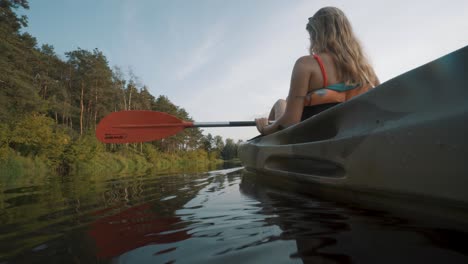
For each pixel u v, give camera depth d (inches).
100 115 1096.2
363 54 63.1
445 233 25.8
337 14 62.3
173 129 110.3
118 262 24.2
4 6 578.2
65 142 664.4
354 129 42.2
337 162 43.8
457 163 24.1
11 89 564.4
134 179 133.6
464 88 25.4
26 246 29.6
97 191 83.6
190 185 88.2
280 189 63.9
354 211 37.1
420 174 28.0
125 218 41.8
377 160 34.8
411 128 29.9
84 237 32.3
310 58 60.2
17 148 601.3
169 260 23.9
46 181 158.2
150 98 1601.9
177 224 36.4
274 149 73.1
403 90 33.1
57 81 1002.7
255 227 32.7
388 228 28.5
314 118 53.7
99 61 1037.2
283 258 22.9
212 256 24.2
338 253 23.2
